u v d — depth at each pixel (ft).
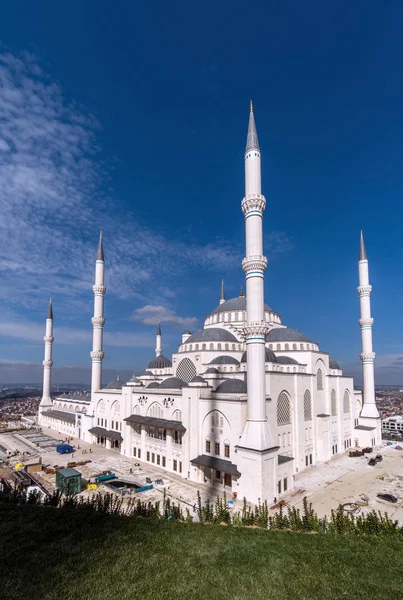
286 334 280.72
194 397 204.64
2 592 50.98
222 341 270.67
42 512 88.53
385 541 82.43
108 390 309.22
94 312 329.52
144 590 53.78
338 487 190.80
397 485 194.29
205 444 198.18
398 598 55.88
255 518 100.63
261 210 191.01
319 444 249.55
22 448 295.48
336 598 55.16
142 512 98.17
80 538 72.64
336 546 78.23
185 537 78.13
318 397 261.85
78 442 319.27
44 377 460.55
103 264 332.60
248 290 181.78
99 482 194.08
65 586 53.52
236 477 174.29
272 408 207.10
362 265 331.98
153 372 322.55
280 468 179.01
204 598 52.75
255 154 194.18
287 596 55.26
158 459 227.81
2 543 68.03
